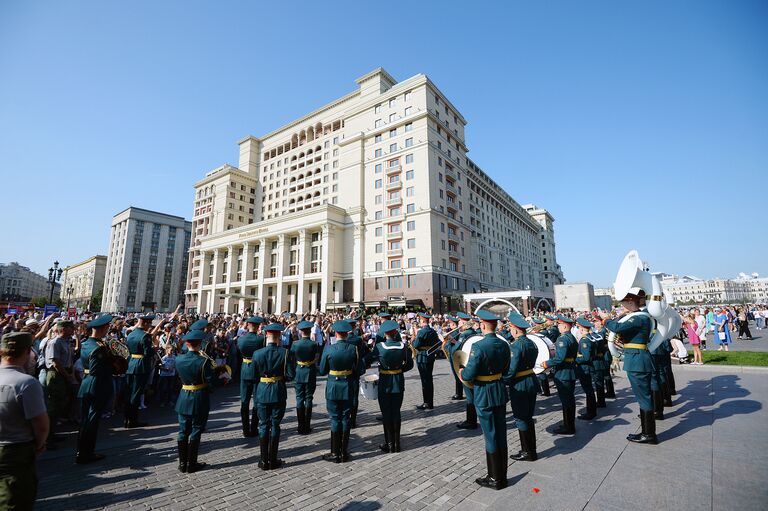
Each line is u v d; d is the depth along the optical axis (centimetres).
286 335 1479
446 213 5628
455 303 5406
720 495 402
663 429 649
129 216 10612
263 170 8144
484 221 7406
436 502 425
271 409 564
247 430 710
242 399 716
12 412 304
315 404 987
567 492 432
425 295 5009
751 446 536
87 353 600
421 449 619
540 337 997
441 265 5309
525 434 548
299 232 6038
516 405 557
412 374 1531
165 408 965
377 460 571
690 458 509
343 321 648
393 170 5556
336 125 6912
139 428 772
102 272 12825
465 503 420
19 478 301
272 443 552
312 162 7188
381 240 5588
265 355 570
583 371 772
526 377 563
